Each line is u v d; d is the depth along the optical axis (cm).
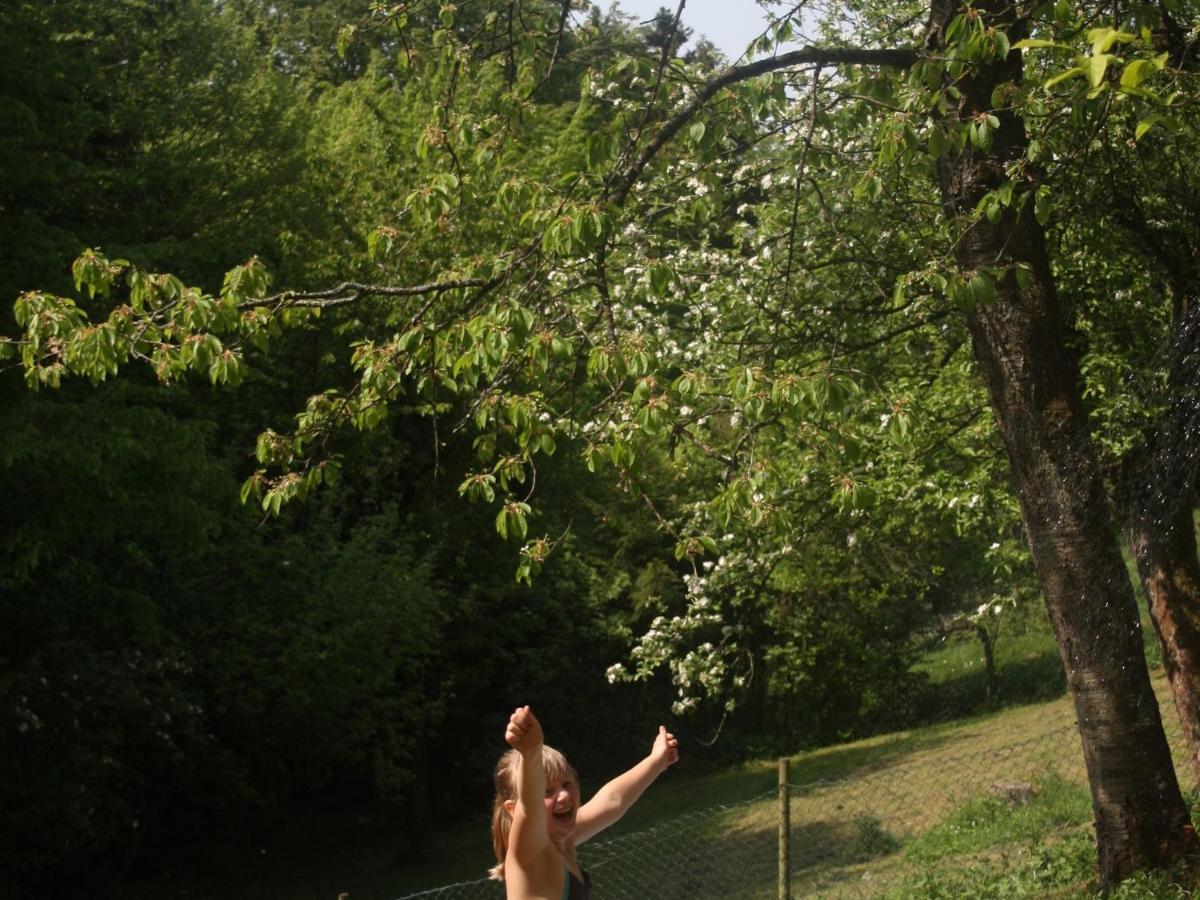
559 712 2975
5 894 1905
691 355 1332
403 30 980
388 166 2478
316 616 2144
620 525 2809
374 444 2312
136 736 1994
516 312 751
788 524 757
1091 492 875
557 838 366
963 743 2445
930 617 2769
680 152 980
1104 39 269
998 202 752
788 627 2481
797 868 1321
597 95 947
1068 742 1808
